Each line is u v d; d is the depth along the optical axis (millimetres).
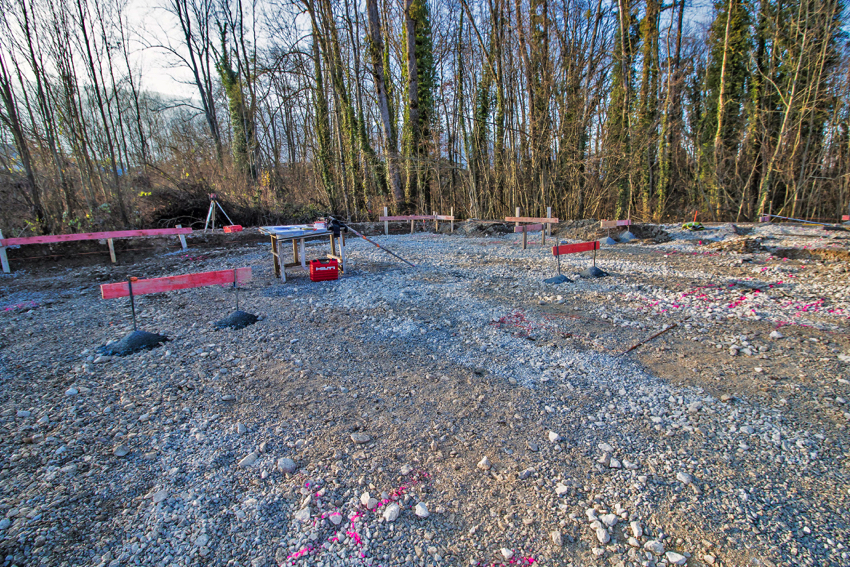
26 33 10469
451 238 13664
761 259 8719
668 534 2193
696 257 9258
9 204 10109
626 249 10648
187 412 3309
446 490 2516
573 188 16328
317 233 7457
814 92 16422
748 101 18359
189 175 15414
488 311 5746
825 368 3885
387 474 2637
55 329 5160
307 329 5129
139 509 2350
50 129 11016
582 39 17531
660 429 3080
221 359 4281
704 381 3752
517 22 15805
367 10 15758
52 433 3025
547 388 3689
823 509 2320
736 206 18406
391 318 5473
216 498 2434
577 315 5555
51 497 2422
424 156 17031
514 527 2254
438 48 19031
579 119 16250
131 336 4605
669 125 17422
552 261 9203
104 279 7961
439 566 2029
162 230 10172
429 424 3168
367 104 21953
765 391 3541
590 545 2137
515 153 16641
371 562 2043
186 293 6781
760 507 2344
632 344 4605
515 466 2713
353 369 4078
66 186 11305
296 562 2037
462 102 16859
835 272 7141
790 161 16922
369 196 18391
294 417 3248
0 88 9766
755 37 18422
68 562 2018
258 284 7312
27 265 8883
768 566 1992
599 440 2967
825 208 17984
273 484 2549
